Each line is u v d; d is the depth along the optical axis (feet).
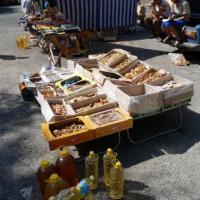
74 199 9.16
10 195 11.44
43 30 24.90
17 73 23.04
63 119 13.30
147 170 12.44
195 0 26.35
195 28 23.56
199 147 13.82
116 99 14.30
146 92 15.02
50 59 24.21
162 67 23.50
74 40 26.55
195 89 19.31
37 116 16.83
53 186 9.82
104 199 10.98
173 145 14.01
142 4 40.93
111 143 14.21
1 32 36.86
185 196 11.11
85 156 13.32
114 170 10.64
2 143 14.56
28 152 13.84
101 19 32.14
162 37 29.78
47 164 10.73
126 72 17.70
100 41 31.81
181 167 12.57
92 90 15.64
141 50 28.35
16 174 12.50
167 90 13.96
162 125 15.55
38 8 32.19
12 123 16.24
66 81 17.07
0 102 18.49
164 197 11.08
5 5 63.98
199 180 11.85
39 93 15.99
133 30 34.86
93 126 12.59
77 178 11.66
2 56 27.17
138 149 13.76
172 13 25.32
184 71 22.52
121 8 32.65
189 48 24.14
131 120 13.08
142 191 11.34
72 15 31.19
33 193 11.46
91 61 19.08
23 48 29.35
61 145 11.98
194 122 15.74
